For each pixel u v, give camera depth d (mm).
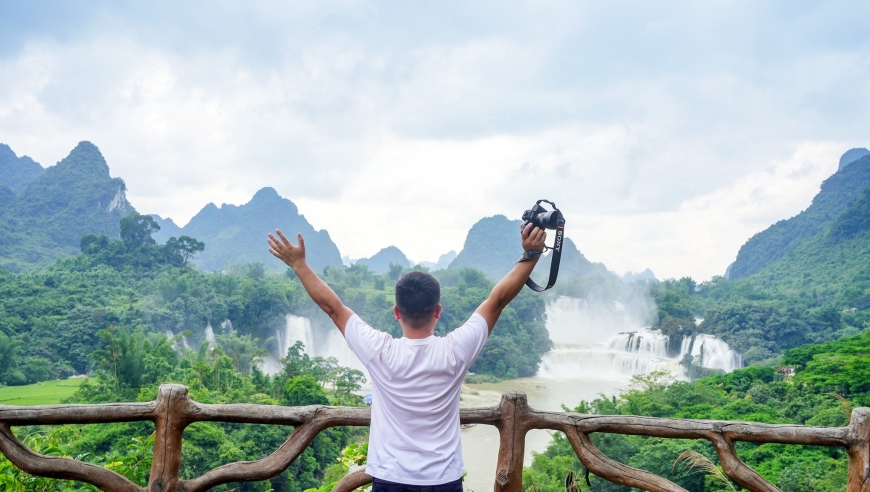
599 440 28250
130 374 49094
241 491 31422
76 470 3039
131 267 110938
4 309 83812
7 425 3002
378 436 2438
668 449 24141
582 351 89000
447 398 2414
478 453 36469
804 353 54125
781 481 24188
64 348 78562
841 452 26438
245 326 98625
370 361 2453
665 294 117625
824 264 141875
